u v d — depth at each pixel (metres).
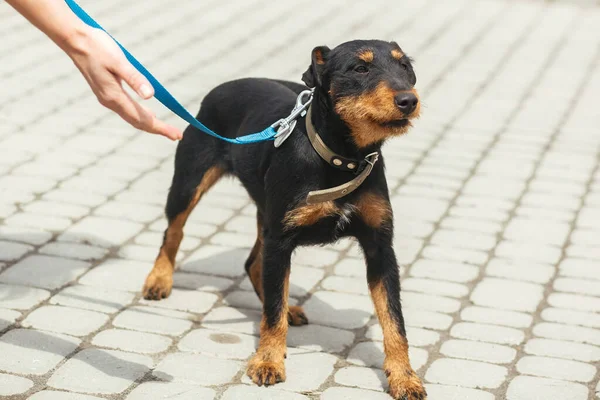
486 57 11.84
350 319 5.61
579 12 14.48
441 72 11.15
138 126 3.57
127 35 11.73
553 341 5.39
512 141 9.12
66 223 6.76
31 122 8.79
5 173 7.60
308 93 5.12
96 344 5.06
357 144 4.68
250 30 12.34
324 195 4.69
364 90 4.57
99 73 3.46
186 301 5.73
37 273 5.92
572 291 6.09
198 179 5.72
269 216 4.88
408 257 6.55
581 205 7.65
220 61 10.95
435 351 5.24
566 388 4.85
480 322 5.62
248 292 5.93
